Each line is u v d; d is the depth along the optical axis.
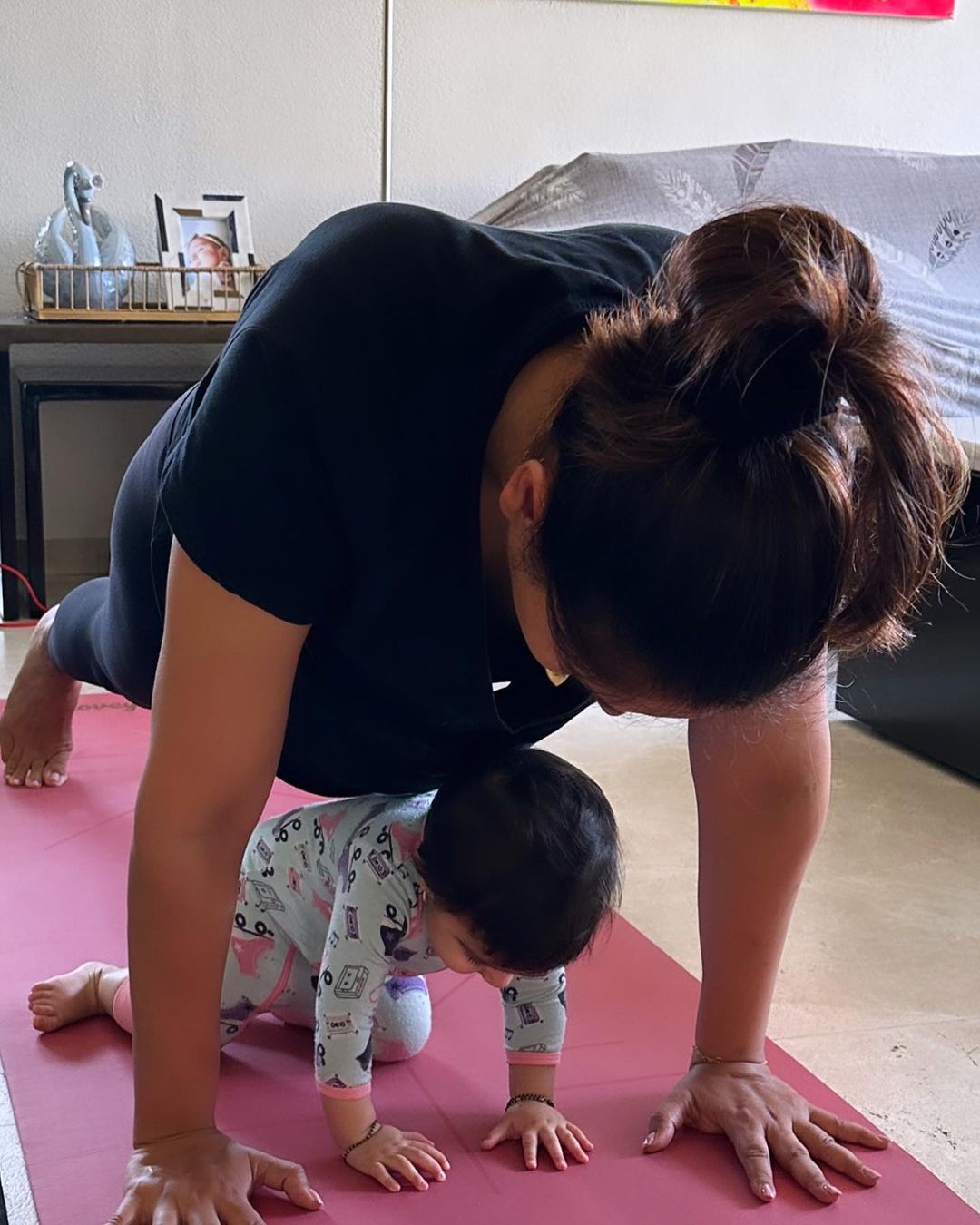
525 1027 1.13
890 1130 1.21
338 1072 1.07
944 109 3.46
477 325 0.82
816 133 3.39
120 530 1.20
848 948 1.56
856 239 0.71
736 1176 1.09
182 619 0.86
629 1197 1.06
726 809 1.08
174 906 0.92
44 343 2.84
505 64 3.16
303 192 3.11
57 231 2.79
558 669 0.79
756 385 0.66
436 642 0.90
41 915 1.48
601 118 3.24
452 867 1.02
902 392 0.68
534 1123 1.12
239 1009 1.21
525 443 0.80
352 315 0.82
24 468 2.91
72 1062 1.21
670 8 3.21
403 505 0.83
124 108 2.97
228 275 2.90
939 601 2.06
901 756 2.24
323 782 1.15
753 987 1.15
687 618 0.67
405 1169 1.06
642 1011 1.35
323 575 0.86
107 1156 1.07
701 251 0.70
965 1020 1.41
